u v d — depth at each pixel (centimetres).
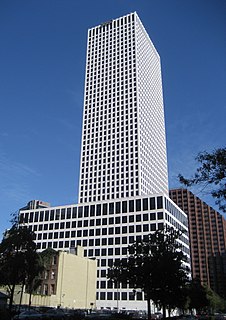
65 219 14962
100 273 13250
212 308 14288
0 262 4784
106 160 18512
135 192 16938
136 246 5094
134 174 17350
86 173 18775
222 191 1847
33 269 4906
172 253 4941
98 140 19325
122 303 12300
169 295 4891
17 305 7081
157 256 4847
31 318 4969
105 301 12675
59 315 5634
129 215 13675
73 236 14462
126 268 5134
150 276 4738
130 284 5062
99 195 17838
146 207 13462
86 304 10788
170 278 4734
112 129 19200
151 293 4856
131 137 18375
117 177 17775
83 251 12644
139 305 11962
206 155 1878
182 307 7881
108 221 14012
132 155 17862
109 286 12850
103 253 13562
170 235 5353
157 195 13438
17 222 5303
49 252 10150
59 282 9631
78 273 10688
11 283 4766
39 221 15500
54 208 15450
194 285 9900
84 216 14625
